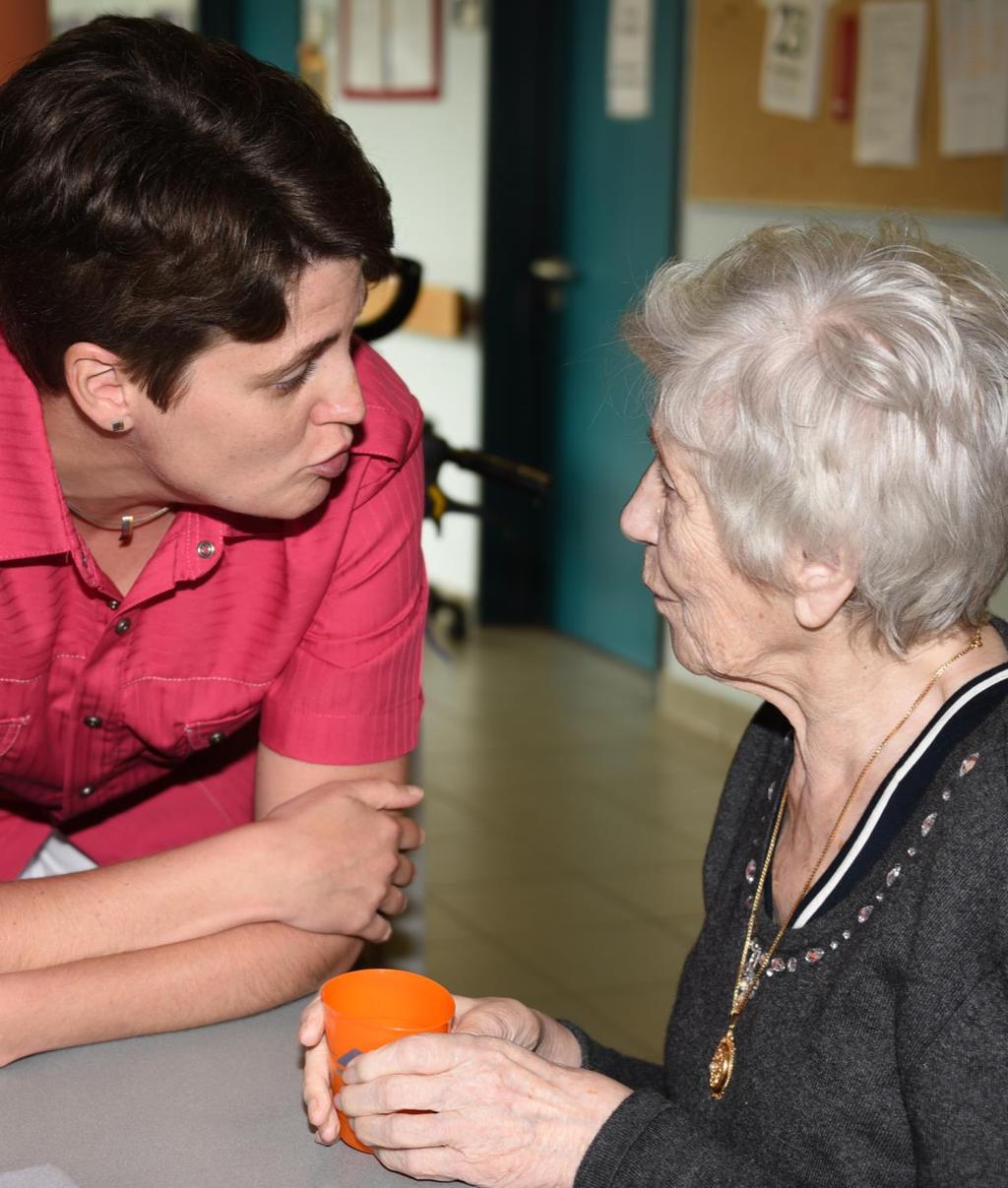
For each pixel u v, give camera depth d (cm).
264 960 122
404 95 613
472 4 563
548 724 476
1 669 126
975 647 107
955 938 96
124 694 130
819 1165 103
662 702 495
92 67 98
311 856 126
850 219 405
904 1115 100
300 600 127
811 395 98
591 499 555
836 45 411
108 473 115
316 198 99
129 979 116
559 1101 103
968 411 97
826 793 112
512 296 569
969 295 100
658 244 501
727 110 453
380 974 106
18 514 116
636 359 108
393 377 136
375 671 131
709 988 117
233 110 98
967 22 372
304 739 132
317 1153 104
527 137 555
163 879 122
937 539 98
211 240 97
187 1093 110
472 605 596
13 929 117
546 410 579
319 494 112
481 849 375
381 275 109
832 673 108
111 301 99
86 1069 112
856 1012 101
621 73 511
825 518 98
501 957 319
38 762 136
